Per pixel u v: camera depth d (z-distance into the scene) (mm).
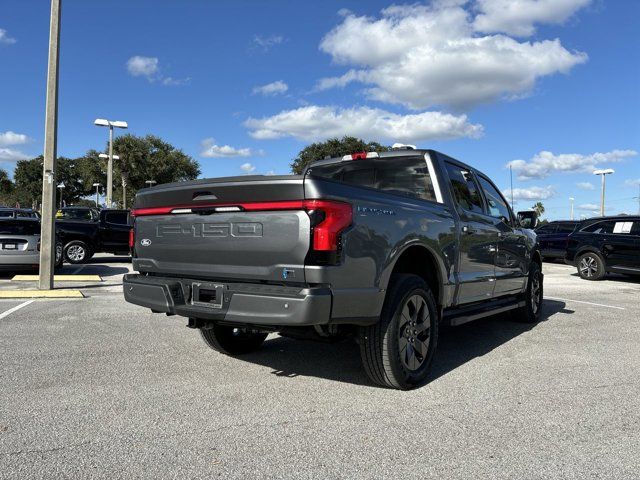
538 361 5098
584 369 4812
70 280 11398
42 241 9578
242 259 3688
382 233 3846
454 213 5031
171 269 4184
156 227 4301
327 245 3393
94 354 5094
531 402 3879
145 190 4414
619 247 13219
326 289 3418
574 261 14289
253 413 3574
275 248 3510
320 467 2793
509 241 6312
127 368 4625
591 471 2785
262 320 3467
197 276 4023
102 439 3107
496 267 5934
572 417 3576
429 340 4344
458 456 2947
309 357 5113
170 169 56906
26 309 7664
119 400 3795
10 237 10953
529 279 7035
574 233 14453
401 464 2840
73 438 3117
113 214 16109
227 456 2906
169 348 5379
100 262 16844
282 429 3299
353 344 5680
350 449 3020
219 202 3779
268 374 4520
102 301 8484
